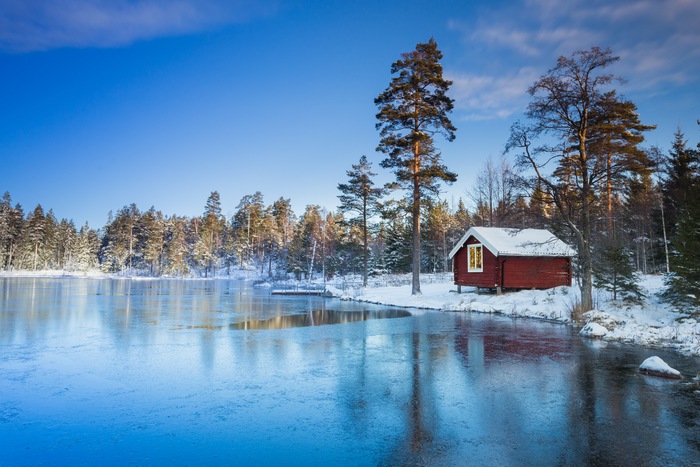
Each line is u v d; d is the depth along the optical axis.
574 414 7.05
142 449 5.75
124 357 11.39
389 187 29.66
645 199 37.38
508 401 7.72
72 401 7.75
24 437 6.14
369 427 6.50
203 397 7.98
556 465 5.23
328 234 72.25
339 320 19.69
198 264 100.25
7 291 39.53
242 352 12.10
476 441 5.97
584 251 19.16
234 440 6.03
